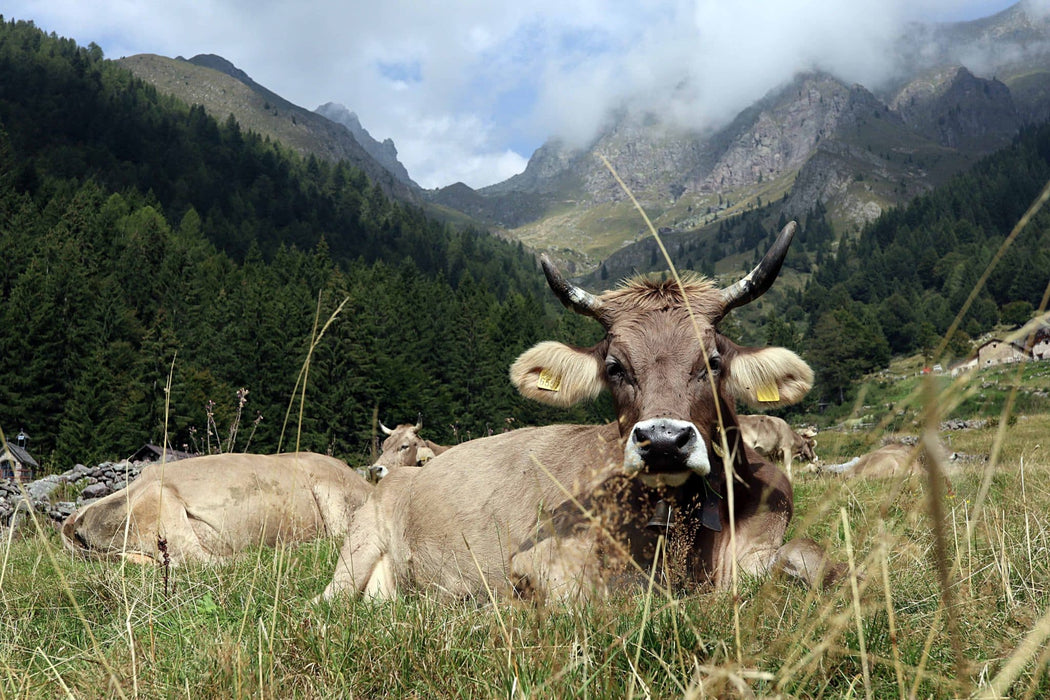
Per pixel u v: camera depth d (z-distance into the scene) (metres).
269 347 73.50
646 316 5.16
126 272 114.88
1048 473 7.99
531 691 2.75
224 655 3.46
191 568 6.89
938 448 1.66
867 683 2.41
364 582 6.21
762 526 5.02
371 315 92.50
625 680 2.95
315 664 3.56
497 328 111.12
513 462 5.80
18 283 83.06
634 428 4.42
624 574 4.62
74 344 71.75
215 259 139.38
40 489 15.43
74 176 197.38
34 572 6.11
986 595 3.69
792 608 3.63
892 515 4.56
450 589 5.76
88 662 3.75
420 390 63.47
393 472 6.79
